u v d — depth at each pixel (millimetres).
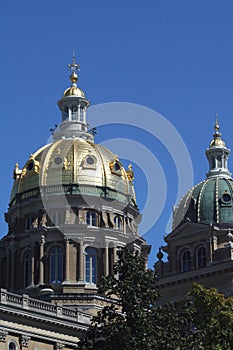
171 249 195875
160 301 186875
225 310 139125
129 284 127438
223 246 189625
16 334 169250
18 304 171125
